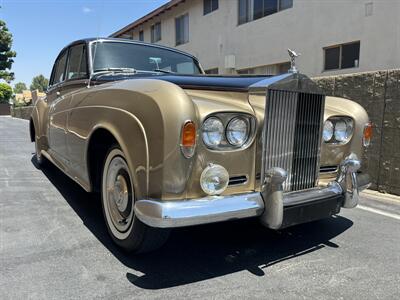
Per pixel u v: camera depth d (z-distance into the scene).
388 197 5.00
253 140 2.73
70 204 4.29
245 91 2.82
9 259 2.89
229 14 14.94
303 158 3.07
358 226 3.83
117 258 2.95
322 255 3.12
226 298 2.43
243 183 2.74
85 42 4.23
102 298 2.41
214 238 3.42
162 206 2.40
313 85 3.01
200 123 2.51
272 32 13.00
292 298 2.45
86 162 3.41
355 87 5.48
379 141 5.23
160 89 2.55
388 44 9.43
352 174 3.21
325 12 11.02
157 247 2.86
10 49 41.28
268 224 2.70
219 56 15.66
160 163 2.45
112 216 3.09
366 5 9.87
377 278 2.74
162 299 2.41
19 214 3.91
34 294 2.43
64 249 3.09
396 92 4.99
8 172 6.02
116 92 2.97
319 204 3.01
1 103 48.75
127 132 2.68
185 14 17.69
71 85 4.29
